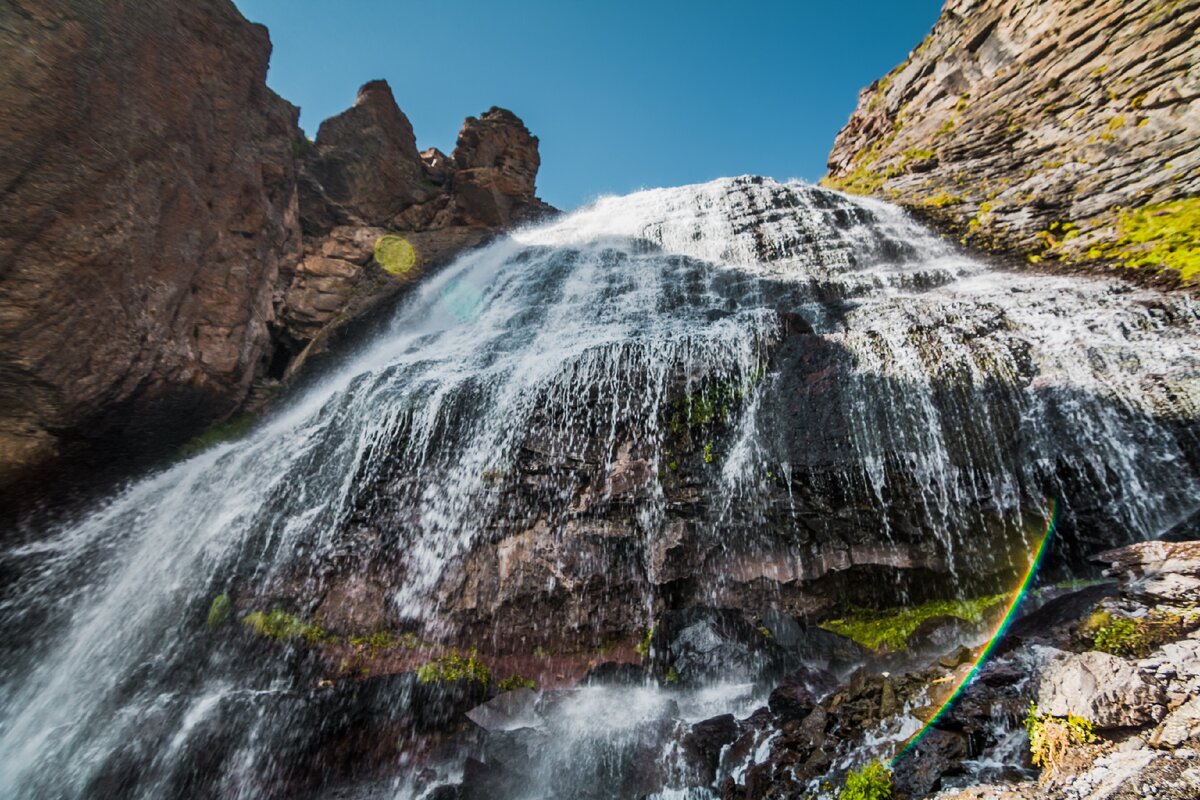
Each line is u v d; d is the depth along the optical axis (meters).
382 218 16.19
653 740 5.36
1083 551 6.12
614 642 6.62
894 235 12.68
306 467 8.56
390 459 8.12
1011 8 15.85
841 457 6.70
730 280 11.91
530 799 5.25
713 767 4.95
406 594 7.15
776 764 4.43
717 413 7.62
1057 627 4.23
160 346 9.20
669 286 12.41
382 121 16.97
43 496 8.12
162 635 7.14
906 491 6.46
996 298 8.49
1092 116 12.21
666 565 6.68
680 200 16.77
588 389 7.99
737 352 8.03
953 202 13.41
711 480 7.17
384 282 14.23
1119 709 3.04
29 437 7.56
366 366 12.13
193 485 9.22
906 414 6.66
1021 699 3.65
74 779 5.74
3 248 7.19
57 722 6.46
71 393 7.85
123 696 6.52
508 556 7.06
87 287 8.05
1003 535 6.20
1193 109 10.30
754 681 5.96
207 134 10.84
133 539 8.44
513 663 6.54
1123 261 8.87
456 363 9.92
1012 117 14.34
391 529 7.60
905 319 8.30
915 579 6.36
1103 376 6.39
